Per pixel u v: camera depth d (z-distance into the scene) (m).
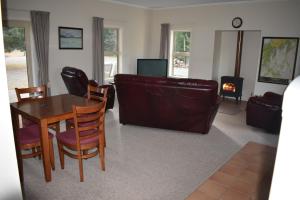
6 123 0.78
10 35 4.91
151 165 3.16
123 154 3.45
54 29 5.57
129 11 7.29
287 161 0.54
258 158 3.17
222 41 7.28
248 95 7.11
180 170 3.05
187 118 4.19
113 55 7.27
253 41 6.78
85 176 2.86
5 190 0.82
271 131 4.40
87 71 6.43
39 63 5.28
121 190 2.61
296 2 5.59
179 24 7.49
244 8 6.31
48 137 2.65
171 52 7.95
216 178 2.66
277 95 4.66
